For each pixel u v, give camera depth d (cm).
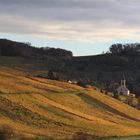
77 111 13588
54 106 12900
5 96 11781
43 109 12012
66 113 12525
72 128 10662
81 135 9494
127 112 16562
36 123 10275
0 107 10631
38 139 8344
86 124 11675
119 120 14488
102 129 11281
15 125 9450
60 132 9744
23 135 8356
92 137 9750
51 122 10819
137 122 15125
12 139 7744
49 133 9375
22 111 10906
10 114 10362
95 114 14250
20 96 12506
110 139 9762
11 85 13862
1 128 8150
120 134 10906
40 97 13500
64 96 15100
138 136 10919
